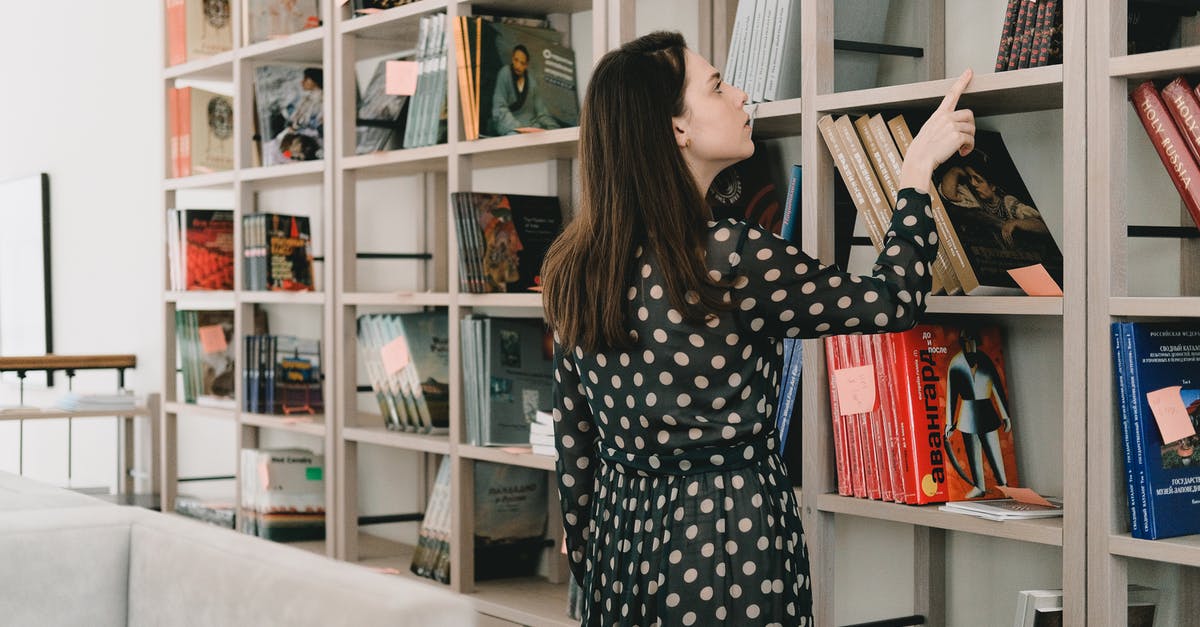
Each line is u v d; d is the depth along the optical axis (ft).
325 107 11.34
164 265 13.88
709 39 8.98
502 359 9.68
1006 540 7.55
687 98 5.40
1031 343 7.32
